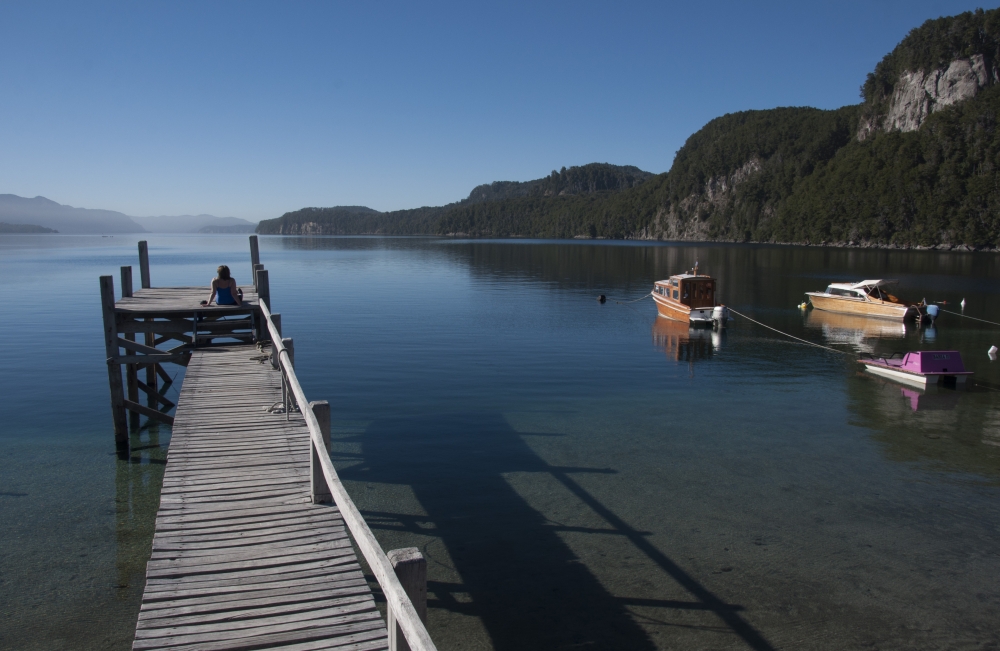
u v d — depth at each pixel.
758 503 10.30
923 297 41.97
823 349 24.11
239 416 10.09
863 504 10.29
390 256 94.56
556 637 7.02
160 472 11.65
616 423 14.48
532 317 31.27
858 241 147.12
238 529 6.70
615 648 6.86
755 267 72.38
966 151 132.00
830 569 8.37
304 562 6.11
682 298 30.61
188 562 6.04
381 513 9.88
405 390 17.16
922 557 8.67
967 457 12.42
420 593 4.37
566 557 8.62
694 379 18.88
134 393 15.83
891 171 143.50
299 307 34.44
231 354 13.73
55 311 31.69
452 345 23.67
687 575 8.21
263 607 5.41
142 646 4.86
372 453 12.45
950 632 7.13
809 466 11.93
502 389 17.38
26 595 7.69
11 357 21.12
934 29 175.38
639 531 9.35
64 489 10.86
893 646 6.90
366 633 5.11
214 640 4.95
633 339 25.66
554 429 14.02
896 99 180.38
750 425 14.41
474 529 9.38
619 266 71.81
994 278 56.34
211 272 62.25
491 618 7.33
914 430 14.12
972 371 19.86
